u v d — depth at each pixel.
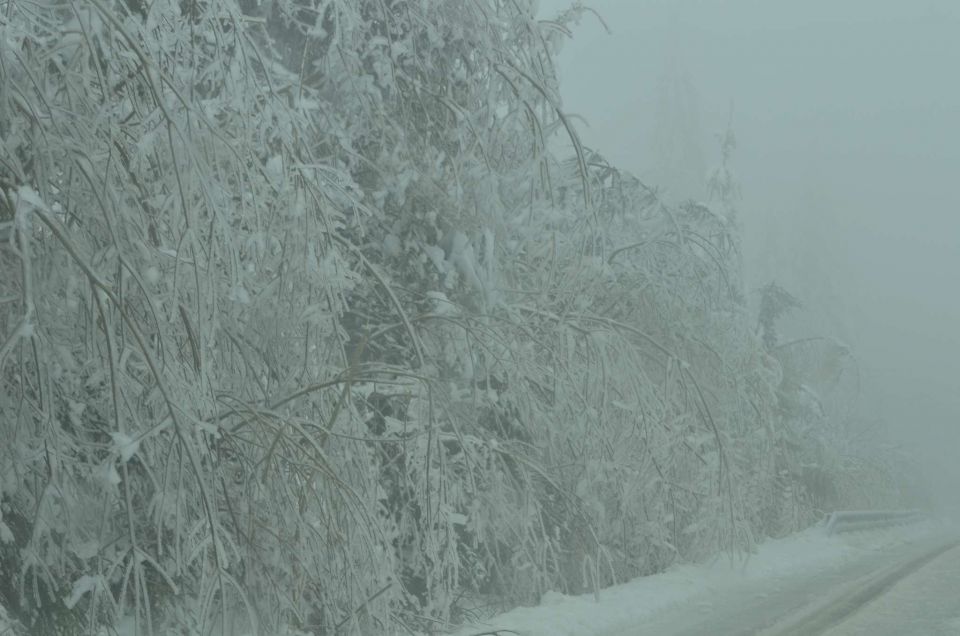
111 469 6.82
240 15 8.56
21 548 7.14
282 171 8.53
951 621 10.58
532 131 11.98
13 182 6.71
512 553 11.51
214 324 7.38
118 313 7.30
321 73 11.68
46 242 6.96
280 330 8.56
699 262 16.95
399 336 11.28
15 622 6.82
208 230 7.88
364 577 8.32
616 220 16.02
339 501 8.30
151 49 7.77
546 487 12.17
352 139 11.53
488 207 11.73
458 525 11.18
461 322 10.92
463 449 9.89
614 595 11.70
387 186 11.30
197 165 7.16
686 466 14.47
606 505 13.16
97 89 7.60
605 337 12.45
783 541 20.03
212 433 7.34
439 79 12.36
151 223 7.56
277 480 8.14
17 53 6.82
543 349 12.51
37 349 6.77
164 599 7.97
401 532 10.15
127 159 7.49
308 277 8.59
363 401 9.89
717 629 10.09
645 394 13.05
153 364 6.74
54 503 7.23
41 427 7.13
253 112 8.80
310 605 8.55
